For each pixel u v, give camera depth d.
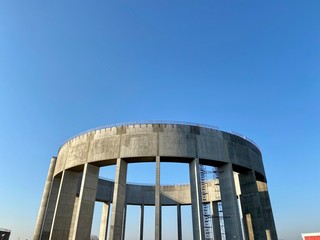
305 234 33.09
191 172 29.45
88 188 29.69
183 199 43.50
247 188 32.69
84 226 27.86
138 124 30.75
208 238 27.38
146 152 28.75
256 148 36.53
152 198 44.44
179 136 29.88
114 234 25.09
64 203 32.06
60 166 34.62
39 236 32.75
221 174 30.89
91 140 31.88
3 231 56.44
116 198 26.75
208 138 30.73
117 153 29.31
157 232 24.55
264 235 29.30
